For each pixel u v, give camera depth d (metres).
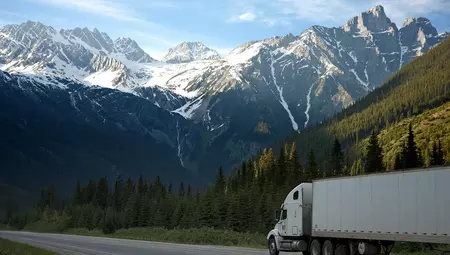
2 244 45.69
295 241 36.81
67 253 38.25
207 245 53.12
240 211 92.88
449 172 24.22
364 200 29.88
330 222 33.09
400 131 166.38
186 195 127.50
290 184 114.38
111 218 126.19
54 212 179.62
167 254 37.28
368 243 29.97
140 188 163.38
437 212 24.69
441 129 147.88
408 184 26.61
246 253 38.62
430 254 33.38
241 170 155.75
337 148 143.38
